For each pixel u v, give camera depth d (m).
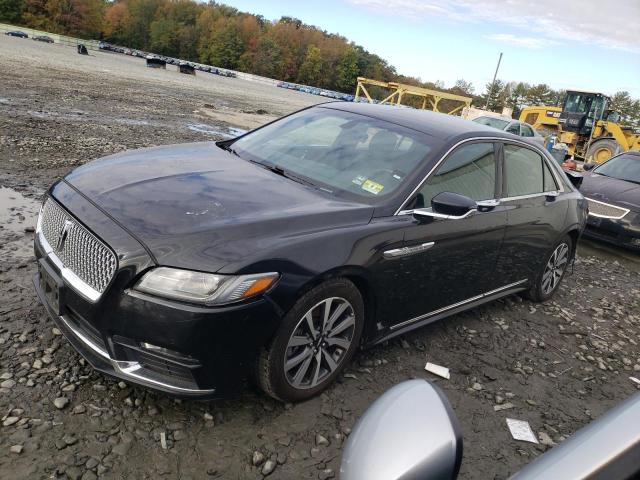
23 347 3.02
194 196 2.91
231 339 2.46
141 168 3.31
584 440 1.10
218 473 2.39
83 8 111.25
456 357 3.85
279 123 4.44
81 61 41.59
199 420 2.69
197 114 17.17
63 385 2.76
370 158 3.61
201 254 2.46
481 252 3.87
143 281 2.41
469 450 2.88
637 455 1.05
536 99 104.81
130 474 2.29
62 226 2.83
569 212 4.95
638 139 20.80
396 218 3.19
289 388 2.83
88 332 2.64
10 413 2.51
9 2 101.56
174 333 2.38
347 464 1.23
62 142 8.67
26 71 21.66
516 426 3.17
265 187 3.22
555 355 4.22
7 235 4.59
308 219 2.86
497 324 4.56
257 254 2.52
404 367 3.55
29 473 2.21
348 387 3.19
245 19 131.75
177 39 127.88
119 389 2.80
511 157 4.26
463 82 112.31
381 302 3.19
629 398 1.22
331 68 129.50
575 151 23.06
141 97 19.66
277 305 2.55
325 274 2.72
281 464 2.51
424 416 1.23
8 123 9.43
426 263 3.38
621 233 7.72
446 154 3.60
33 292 3.63
